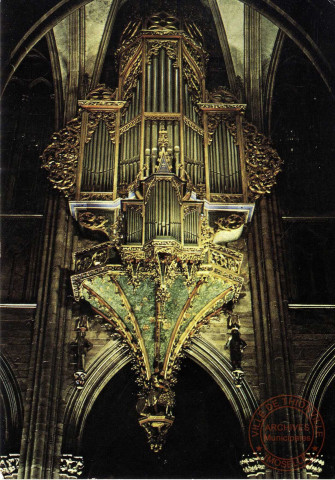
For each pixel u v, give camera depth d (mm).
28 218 21594
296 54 24812
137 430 20516
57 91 23266
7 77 17203
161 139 20031
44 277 20203
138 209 18625
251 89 23500
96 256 18891
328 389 20078
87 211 19938
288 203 22234
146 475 20062
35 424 17906
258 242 20922
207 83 23938
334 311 20141
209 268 18359
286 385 18688
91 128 21516
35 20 18656
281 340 19281
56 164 20844
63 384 18906
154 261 17719
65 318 19750
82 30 23594
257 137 21703
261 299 20016
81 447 18375
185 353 19391
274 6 19828
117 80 23594
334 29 18172
